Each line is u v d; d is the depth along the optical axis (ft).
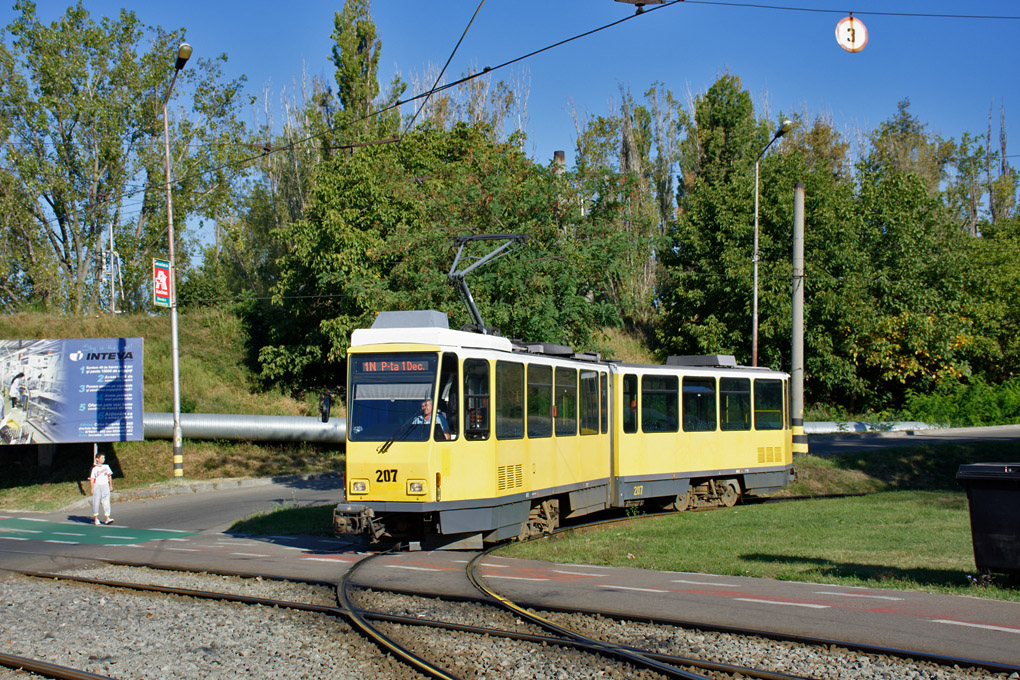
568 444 53.01
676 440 61.98
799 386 78.95
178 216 132.05
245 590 33.88
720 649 24.00
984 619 26.37
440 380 43.37
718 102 171.12
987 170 238.68
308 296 115.85
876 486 77.46
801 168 142.00
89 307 128.77
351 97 140.97
